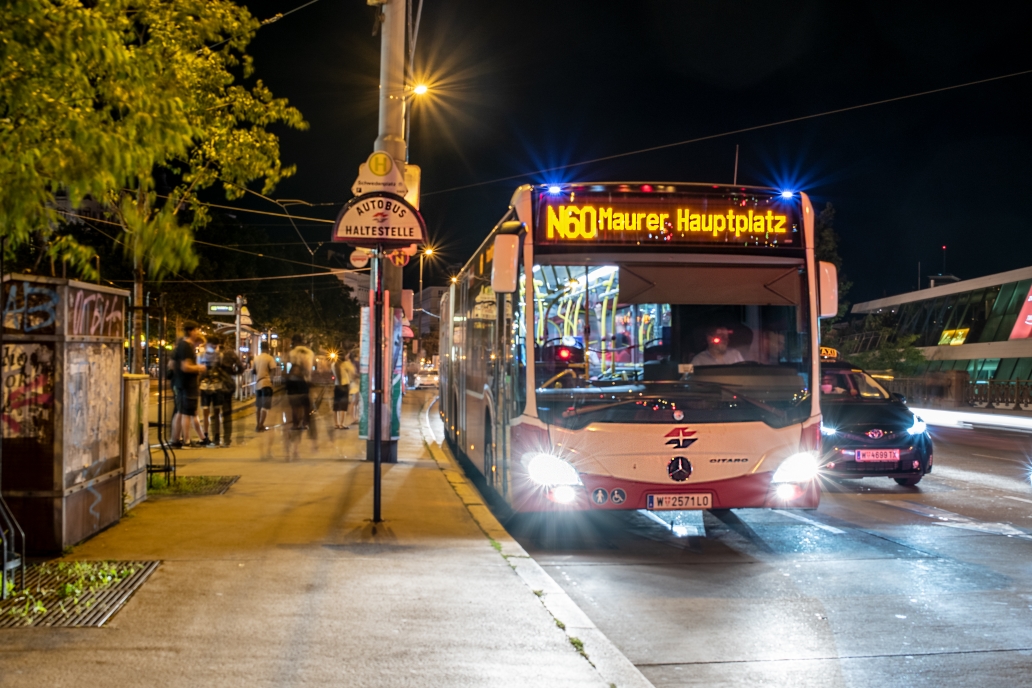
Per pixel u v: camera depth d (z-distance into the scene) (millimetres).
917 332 59062
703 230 8500
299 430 14242
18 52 5152
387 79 12680
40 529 6789
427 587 6168
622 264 8406
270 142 11297
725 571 7488
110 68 5762
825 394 13750
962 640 5586
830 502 11359
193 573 6371
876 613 6199
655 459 8102
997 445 20625
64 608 5461
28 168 5188
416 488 10930
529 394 8219
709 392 8266
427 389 58719
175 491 10180
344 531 8086
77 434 7098
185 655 4648
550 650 4891
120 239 6332
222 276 39469
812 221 8664
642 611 6258
